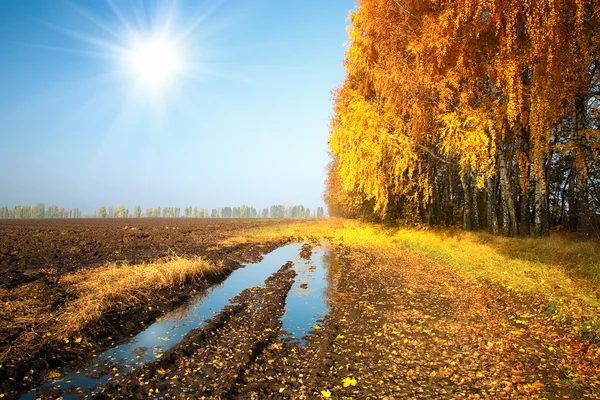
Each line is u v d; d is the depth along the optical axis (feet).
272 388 17.31
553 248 46.09
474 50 50.24
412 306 30.45
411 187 74.54
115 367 20.20
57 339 22.70
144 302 31.99
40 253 64.54
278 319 28.86
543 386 16.21
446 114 54.39
